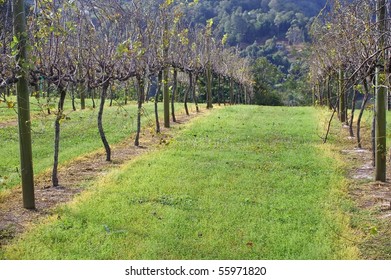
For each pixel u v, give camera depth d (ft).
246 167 42.98
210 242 25.02
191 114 87.25
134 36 50.03
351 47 40.63
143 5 58.13
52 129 63.67
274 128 68.33
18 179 38.24
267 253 23.85
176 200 32.55
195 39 92.43
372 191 35.76
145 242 24.93
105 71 44.16
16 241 25.05
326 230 26.78
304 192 34.99
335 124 72.38
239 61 148.56
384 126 37.96
